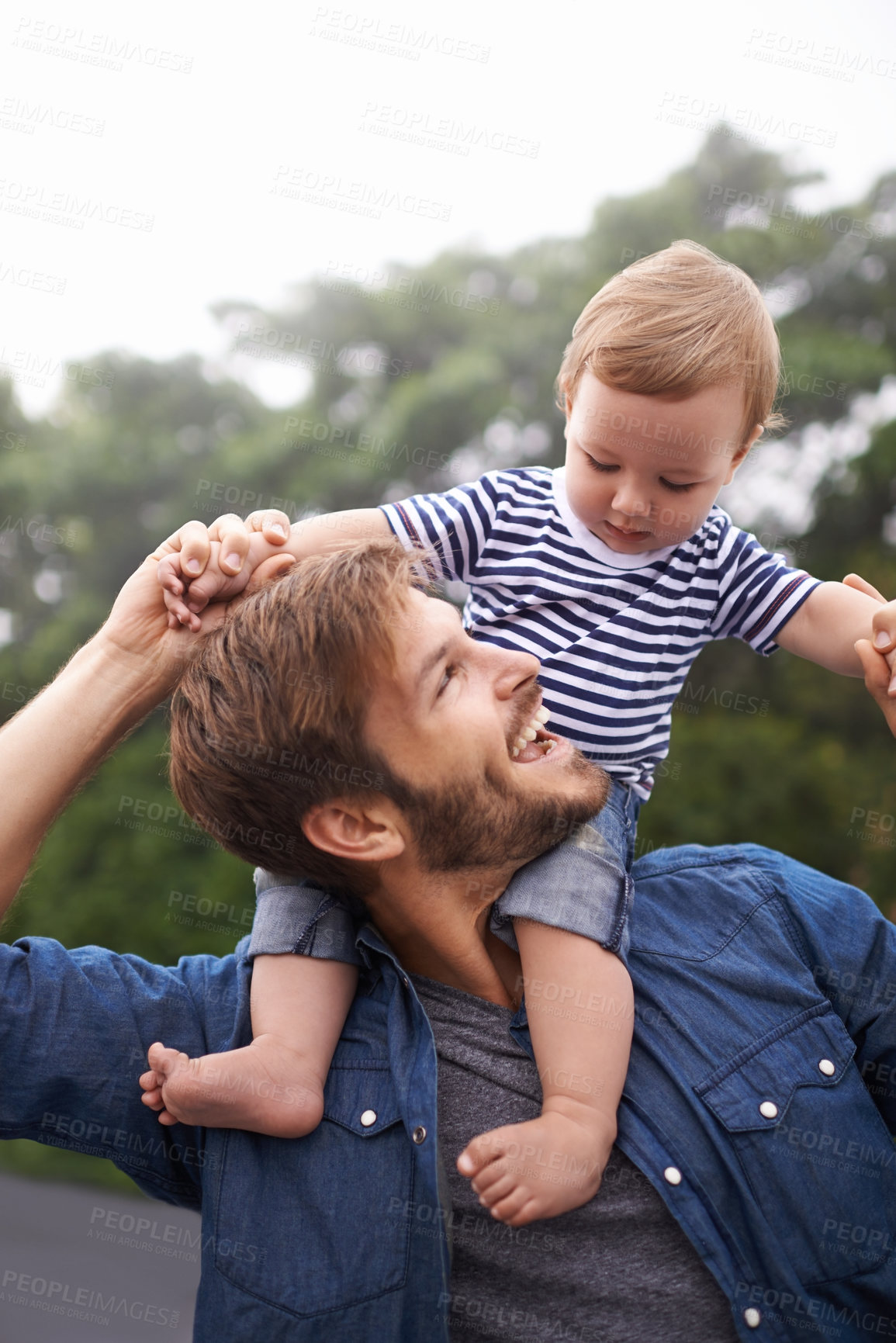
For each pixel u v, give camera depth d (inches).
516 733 50.3
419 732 47.2
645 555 60.7
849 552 286.8
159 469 336.8
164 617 54.4
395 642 47.1
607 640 58.3
